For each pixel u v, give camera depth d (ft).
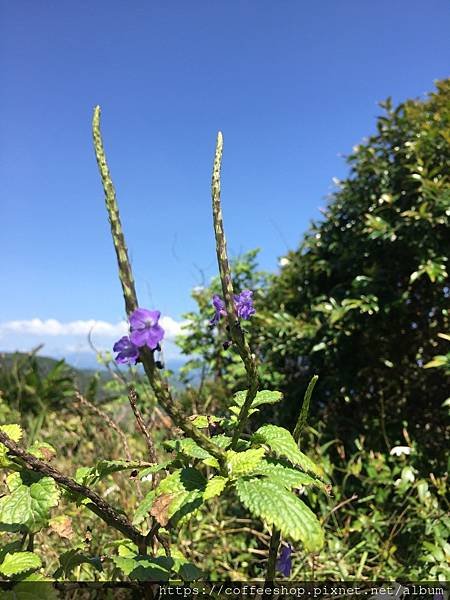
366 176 2.37
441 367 1.93
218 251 0.73
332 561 1.55
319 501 1.70
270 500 0.74
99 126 0.67
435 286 2.15
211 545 1.71
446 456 1.90
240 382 2.45
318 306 2.18
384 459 1.83
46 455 0.92
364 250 2.25
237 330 0.74
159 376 0.66
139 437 2.35
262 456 0.83
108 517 0.87
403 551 1.68
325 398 2.23
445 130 2.12
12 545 0.89
